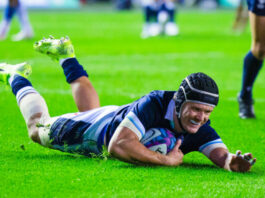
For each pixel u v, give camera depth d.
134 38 69.38
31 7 153.25
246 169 14.73
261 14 21.83
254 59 22.69
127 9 155.50
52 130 15.78
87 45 58.44
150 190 12.78
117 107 15.39
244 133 20.42
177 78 35.25
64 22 97.06
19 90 16.97
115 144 14.10
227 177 14.14
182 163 15.64
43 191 12.65
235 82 34.06
